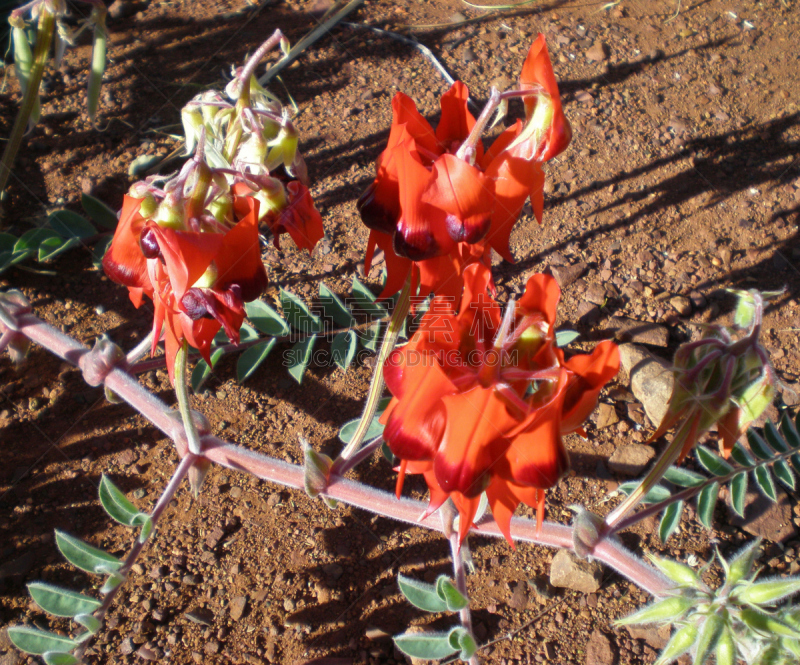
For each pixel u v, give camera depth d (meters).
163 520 0.55
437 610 0.46
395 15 0.82
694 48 0.79
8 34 0.73
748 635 0.41
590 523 0.46
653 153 0.71
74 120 0.71
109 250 0.41
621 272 0.65
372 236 0.43
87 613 0.45
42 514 0.55
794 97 0.75
